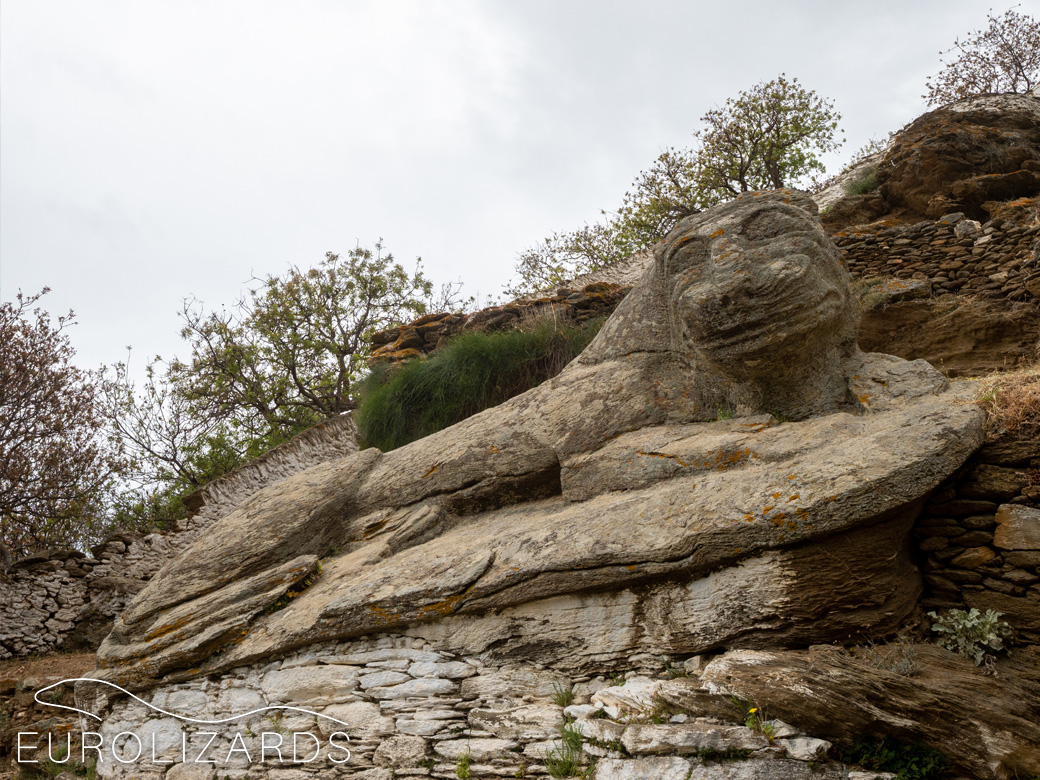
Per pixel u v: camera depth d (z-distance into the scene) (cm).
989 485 519
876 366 628
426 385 1047
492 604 576
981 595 511
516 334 1080
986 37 2217
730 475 552
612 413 671
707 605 518
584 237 2181
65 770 719
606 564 542
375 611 609
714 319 610
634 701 498
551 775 505
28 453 1545
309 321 2072
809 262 604
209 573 727
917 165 1164
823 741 440
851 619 493
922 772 432
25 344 1598
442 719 569
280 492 781
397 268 2116
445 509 731
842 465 509
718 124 2153
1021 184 1087
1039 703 462
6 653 1083
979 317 802
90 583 1156
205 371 1973
